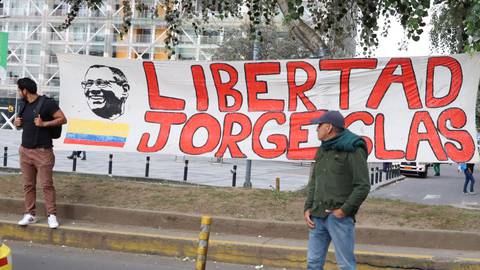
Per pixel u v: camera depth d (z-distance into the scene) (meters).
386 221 7.59
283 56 36.91
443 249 7.00
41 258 6.78
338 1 10.35
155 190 9.13
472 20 7.09
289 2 9.10
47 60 73.44
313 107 9.07
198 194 8.91
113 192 8.92
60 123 7.45
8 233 7.70
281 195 8.93
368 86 8.84
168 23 13.26
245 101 9.38
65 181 9.59
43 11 73.56
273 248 6.80
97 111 9.84
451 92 8.45
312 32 10.27
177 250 7.11
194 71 9.58
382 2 10.12
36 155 7.48
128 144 9.70
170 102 9.67
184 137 9.56
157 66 9.71
